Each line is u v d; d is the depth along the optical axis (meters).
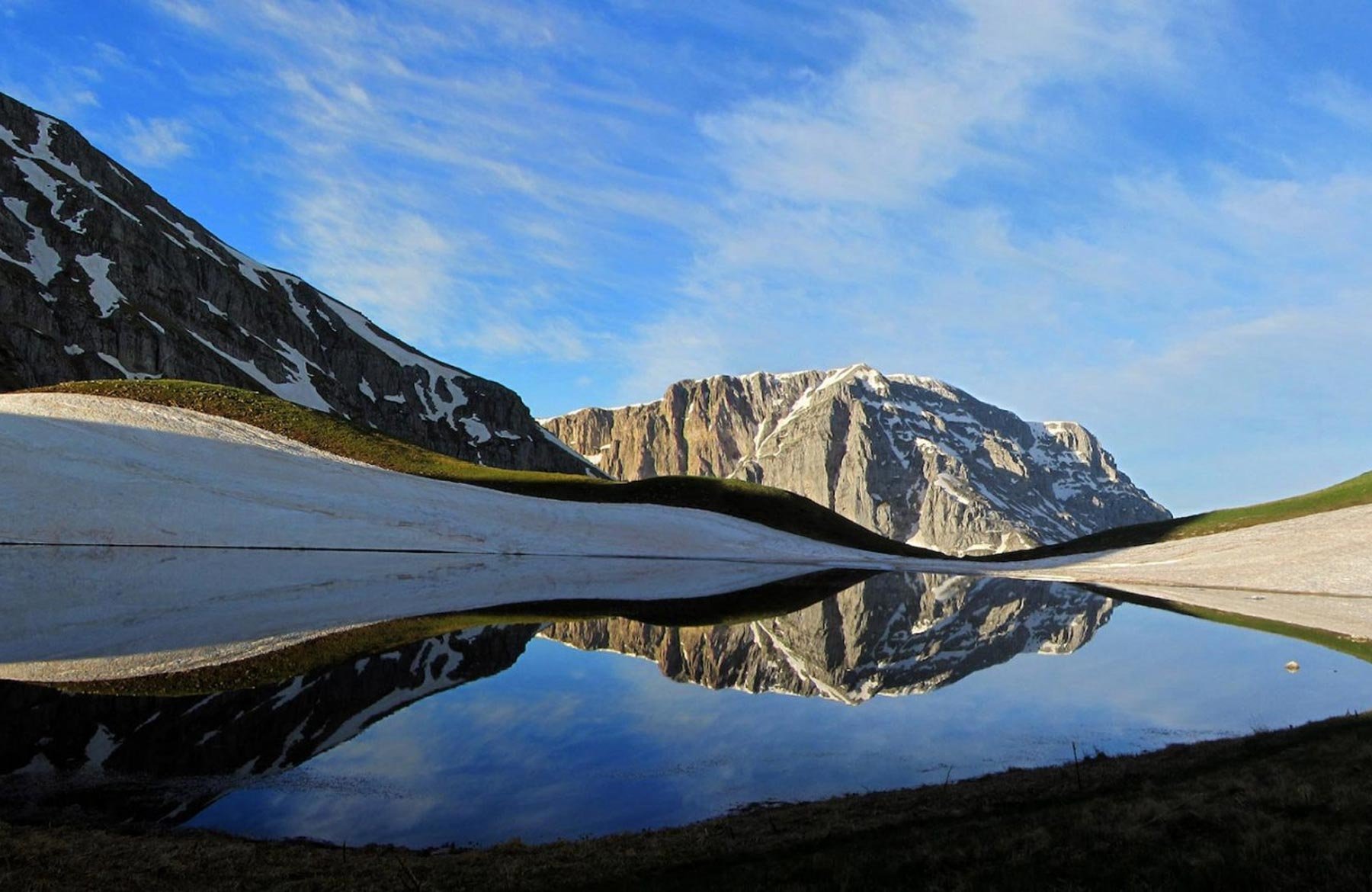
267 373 187.38
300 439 100.25
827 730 27.44
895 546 111.12
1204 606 57.00
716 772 22.92
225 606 45.06
